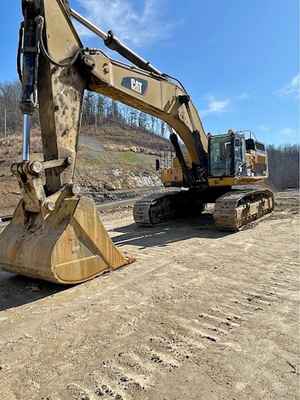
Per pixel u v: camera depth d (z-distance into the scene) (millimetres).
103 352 3045
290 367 2750
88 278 4980
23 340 3299
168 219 10906
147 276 5184
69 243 4625
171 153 11086
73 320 3723
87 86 5812
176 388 2510
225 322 3600
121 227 10266
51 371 2762
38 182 4684
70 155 5156
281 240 7598
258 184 12750
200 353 2992
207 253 6590
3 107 54125
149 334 3363
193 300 4219
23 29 4730
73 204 4746
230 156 9555
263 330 3398
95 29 6012
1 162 23406
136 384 2564
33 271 4570
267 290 4531
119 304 4133
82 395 2449
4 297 4477
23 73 4676
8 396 2455
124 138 52562
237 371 2705
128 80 6605
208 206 15094
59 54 5039
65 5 5145
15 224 5055
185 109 8820
